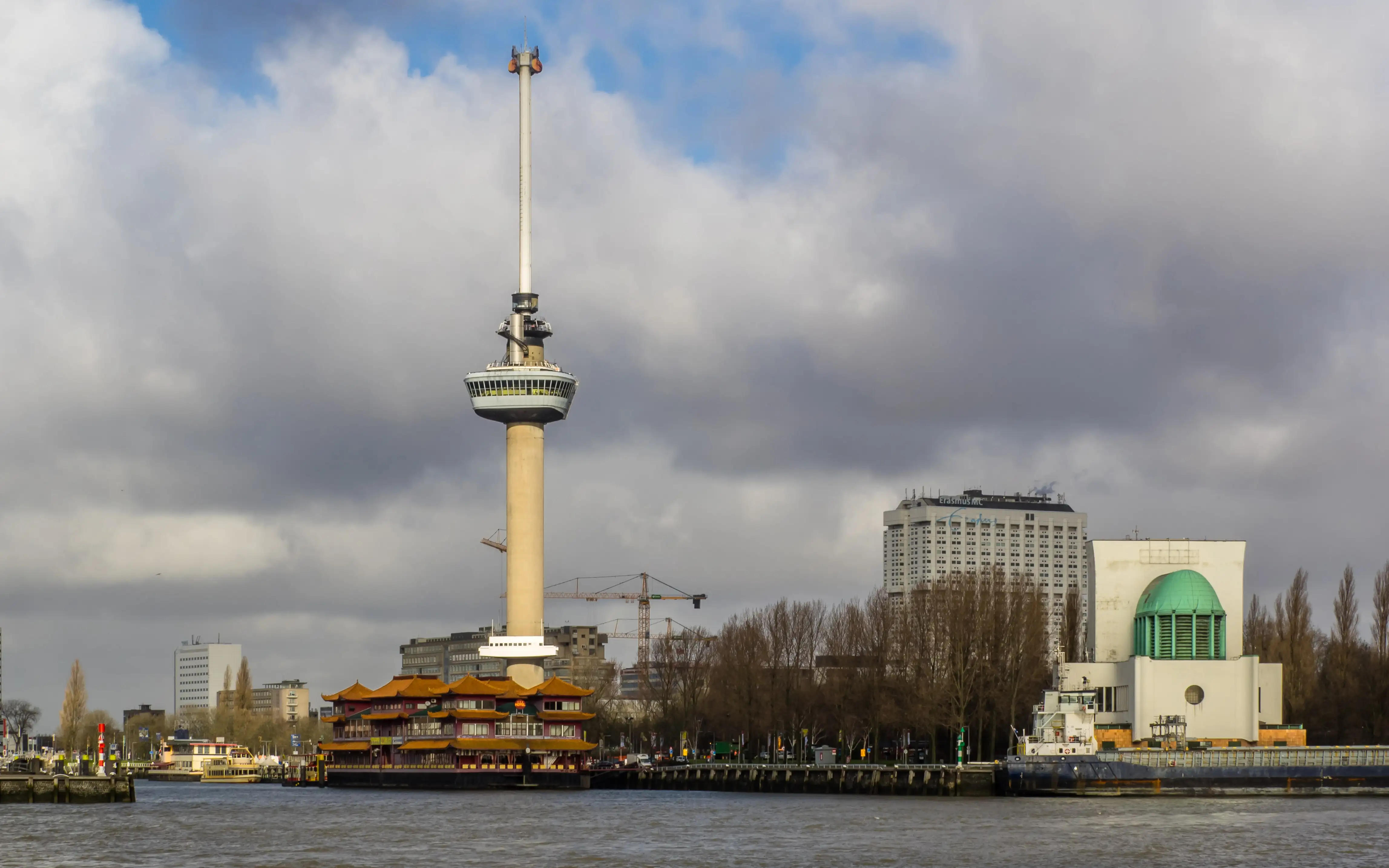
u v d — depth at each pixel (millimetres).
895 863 141625
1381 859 142125
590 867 140250
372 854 151875
